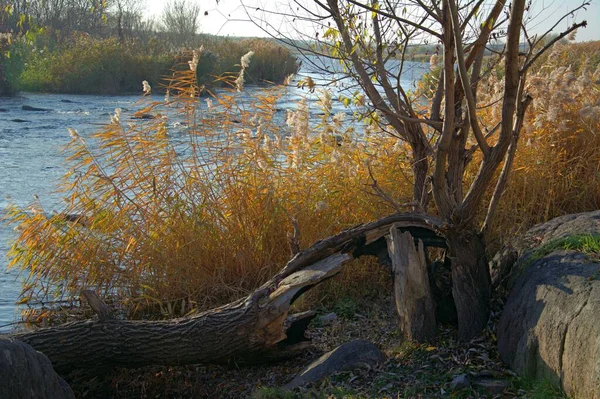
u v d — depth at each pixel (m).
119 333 5.55
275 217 7.29
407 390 4.82
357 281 7.25
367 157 7.78
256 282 7.11
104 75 37.09
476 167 7.79
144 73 38.09
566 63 10.35
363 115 6.27
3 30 26.36
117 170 7.56
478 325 5.52
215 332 5.55
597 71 9.16
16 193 13.11
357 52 6.44
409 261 5.75
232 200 7.41
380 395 4.86
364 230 5.95
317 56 6.33
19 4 29.39
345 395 4.88
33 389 4.27
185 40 55.75
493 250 6.86
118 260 7.20
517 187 7.52
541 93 7.98
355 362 5.36
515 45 4.96
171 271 7.10
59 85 36.78
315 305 6.99
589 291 4.54
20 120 23.58
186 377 5.98
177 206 7.21
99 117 25.00
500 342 5.18
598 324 4.20
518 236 6.26
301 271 5.75
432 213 7.35
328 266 5.66
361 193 7.45
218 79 8.29
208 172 7.53
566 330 4.45
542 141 7.83
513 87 5.13
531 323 4.85
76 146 8.02
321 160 7.96
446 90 5.12
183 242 7.22
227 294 7.09
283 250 7.26
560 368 4.43
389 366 5.29
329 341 6.12
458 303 5.59
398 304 5.76
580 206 7.67
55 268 7.30
